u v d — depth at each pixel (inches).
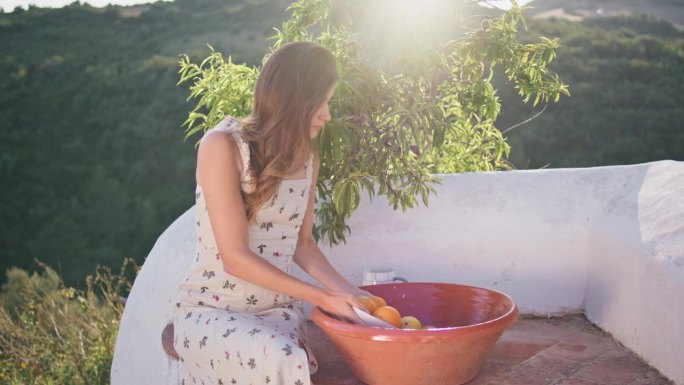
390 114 102.0
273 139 76.9
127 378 117.0
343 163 103.5
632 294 95.6
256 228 80.1
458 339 73.2
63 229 815.7
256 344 71.7
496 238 114.0
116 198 834.2
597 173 118.0
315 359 86.6
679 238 89.3
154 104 932.6
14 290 334.3
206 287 80.5
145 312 114.5
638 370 89.0
